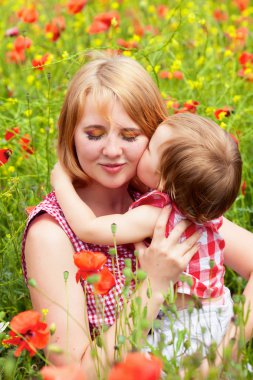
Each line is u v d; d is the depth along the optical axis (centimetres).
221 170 227
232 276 321
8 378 210
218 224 247
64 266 233
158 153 232
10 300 277
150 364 154
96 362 223
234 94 412
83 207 234
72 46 498
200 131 230
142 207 235
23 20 454
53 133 369
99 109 231
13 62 476
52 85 427
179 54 467
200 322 234
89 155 235
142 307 225
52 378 163
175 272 229
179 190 230
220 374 215
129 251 245
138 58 380
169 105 342
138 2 628
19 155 363
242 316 205
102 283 203
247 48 493
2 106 379
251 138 379
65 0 594
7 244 279
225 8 590
